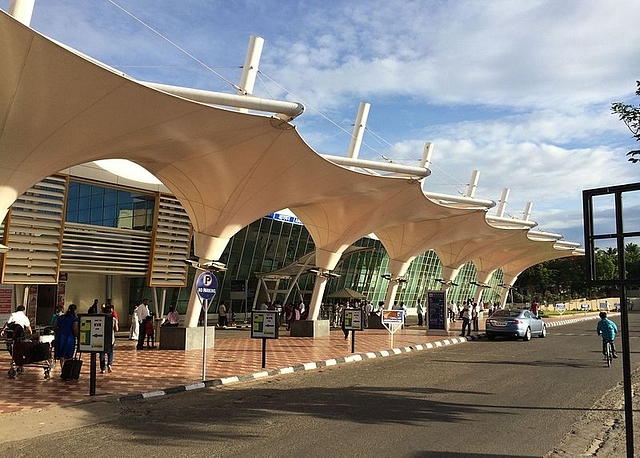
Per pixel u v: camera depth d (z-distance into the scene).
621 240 4.88
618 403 8.88
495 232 31.77
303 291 33.62
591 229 5.07
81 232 20.03
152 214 22.55
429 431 6.91
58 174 18.53
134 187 21.47
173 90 10.98
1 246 13.39
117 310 24.86
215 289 11.38
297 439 6.51
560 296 72.75
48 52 8.95
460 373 12.38
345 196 20.22
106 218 21.00
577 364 14.12
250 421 7.50
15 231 17.41
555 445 6.32
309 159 15.48
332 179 17.50
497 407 8.50
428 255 47.66
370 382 11.04
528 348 18.81
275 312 12.59
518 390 10.05
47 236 18.42
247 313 29.58
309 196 18.42
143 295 25.05
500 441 6.45
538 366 13.70
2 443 6.48
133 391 9.48
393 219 23.86
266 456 5.81
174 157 14.20
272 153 14.60
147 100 10.71
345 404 8.72
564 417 7.81
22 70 9.15
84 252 20.09
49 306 21.77
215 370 12.04
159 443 6.39
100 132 11.28
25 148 10.70
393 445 6.23
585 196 5.10
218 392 9.92
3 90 9.40
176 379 10.77
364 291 40.09
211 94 11.27
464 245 34.84
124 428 7.17
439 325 23.81
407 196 21.48
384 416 7.79
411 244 28.58
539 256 46.19
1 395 9.09
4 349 15.73
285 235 31.11
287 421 7.48
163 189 22.42
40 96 9.77
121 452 6.03
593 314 52.62
